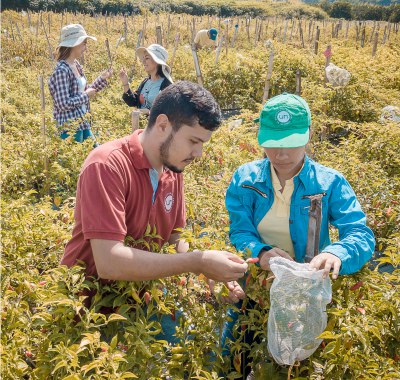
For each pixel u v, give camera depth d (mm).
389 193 5117
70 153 5988
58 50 6188
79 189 2340
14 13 30859
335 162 5785
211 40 12055
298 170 2621
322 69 11984
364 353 2359
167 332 2777
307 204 2600
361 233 2506
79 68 6508
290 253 2762
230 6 61219
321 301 2303
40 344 2252
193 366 2420
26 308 2531
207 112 2180
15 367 2154
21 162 6000
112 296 2455
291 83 11773
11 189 5988
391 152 6309
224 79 12102
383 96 10320
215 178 5848
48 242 3715
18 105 10242
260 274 2605
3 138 7012
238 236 2686
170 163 2357
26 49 19125
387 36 27828
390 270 4676
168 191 2611
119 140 2418
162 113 2252
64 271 2283
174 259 2309
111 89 11398
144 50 6422
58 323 2256
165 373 2441
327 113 9203
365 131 7133
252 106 11367
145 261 2238
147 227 2529
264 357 2625
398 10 64000
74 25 6121
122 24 30516
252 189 2697
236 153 6273
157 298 2414
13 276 2688
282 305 2293
